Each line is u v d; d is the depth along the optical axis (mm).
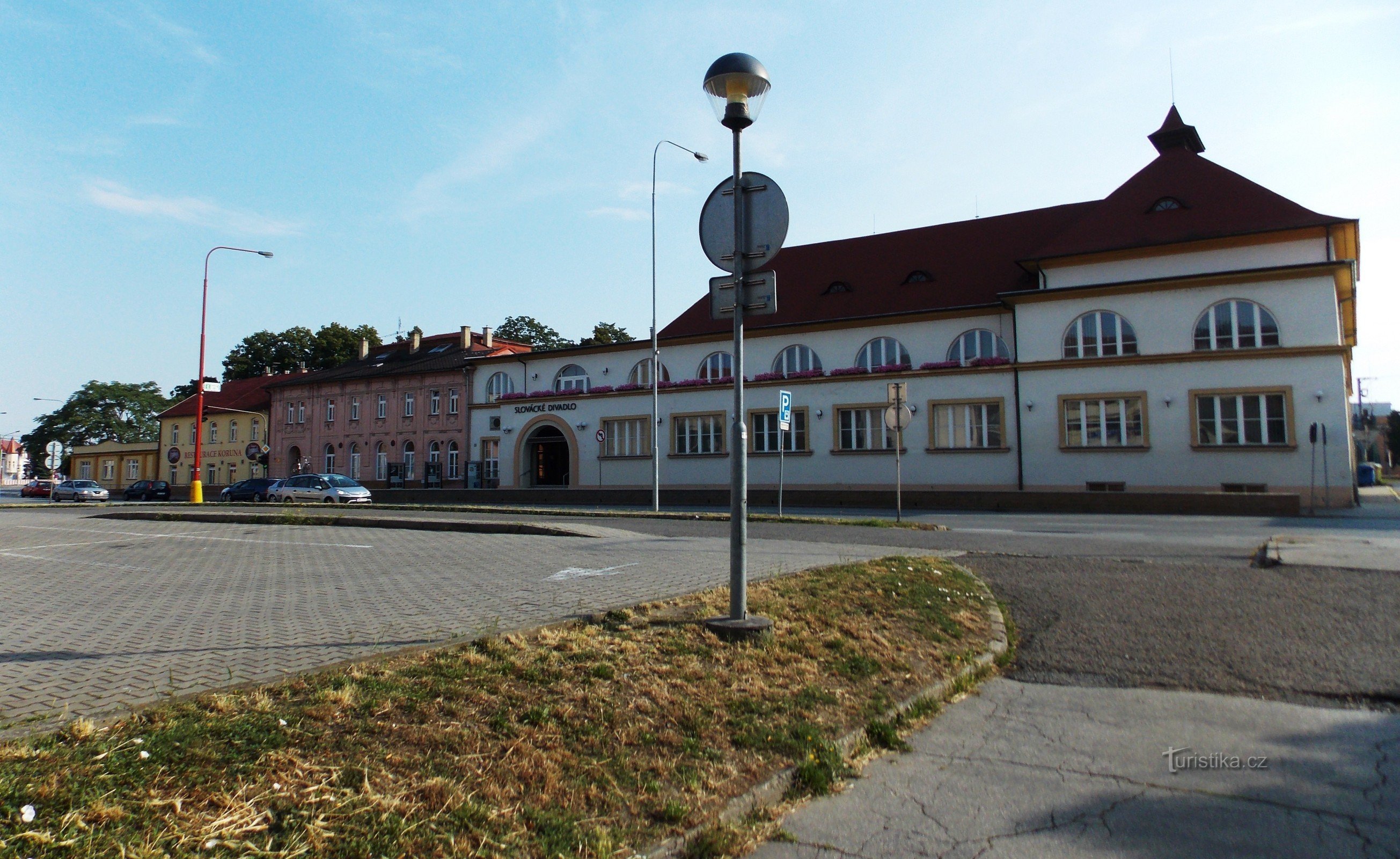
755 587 8391
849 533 16594
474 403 45594
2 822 3057
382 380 59875
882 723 5391
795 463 35531
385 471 59156
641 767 4375
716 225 7227
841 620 7363
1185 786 4594
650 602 7586
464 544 13828
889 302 38844
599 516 22594
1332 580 9617
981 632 7672
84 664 5477
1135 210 32531
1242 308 28609
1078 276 32375
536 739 4422
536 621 6789
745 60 6949
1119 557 12195
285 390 65812
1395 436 98812
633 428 39969
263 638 6340
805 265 43469
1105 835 4031
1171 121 35062
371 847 3354
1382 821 4125
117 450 80000
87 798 3289
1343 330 39219
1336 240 30188
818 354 38125
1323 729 5383
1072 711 5879
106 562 11891
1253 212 30156
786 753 4785
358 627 6758
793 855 3871
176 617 7293
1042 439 30953
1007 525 19516
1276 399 27594
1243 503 22859
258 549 13516
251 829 3318
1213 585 9516
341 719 4285
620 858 3625
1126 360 29641
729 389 37562
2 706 4473
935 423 33000
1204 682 6348
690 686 5430
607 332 97125
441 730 4320
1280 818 4180
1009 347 34250
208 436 72312
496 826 3639
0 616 7414
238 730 3996
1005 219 40281
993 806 4383
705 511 25906
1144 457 29234
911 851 3904
